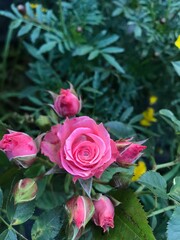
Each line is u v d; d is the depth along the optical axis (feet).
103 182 0.87
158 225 0.94
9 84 1.54
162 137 1.23
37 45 1.41
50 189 1.03
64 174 1.00
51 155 0.81
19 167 0.90
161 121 1.20
